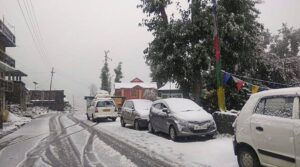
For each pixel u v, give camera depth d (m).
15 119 34.62
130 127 21.61
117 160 10.57
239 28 20.41
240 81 16.52
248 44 21.28
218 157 10.27
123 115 21.88
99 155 11.55
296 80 25.69
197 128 13.84
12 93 48.38
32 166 10.09
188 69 21.08
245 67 23.00
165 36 21.25
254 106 7.89
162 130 15.74
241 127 8.09
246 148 8.00
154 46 21.88
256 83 23.58
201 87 21.39
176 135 14.15
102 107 27.77
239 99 22.25
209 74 21.02
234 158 9.92
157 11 21.86
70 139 16.14
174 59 21.03
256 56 23.19
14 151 13.09
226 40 21.34
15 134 19.81
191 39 21.39
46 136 17.92
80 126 23.61
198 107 15.22
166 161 10.13
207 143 13.12
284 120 6.94
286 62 27.02
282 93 7.26
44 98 78.56
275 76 25.06
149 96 57.16
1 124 23.20
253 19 22.19
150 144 13.63
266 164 7.38
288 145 6.75
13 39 40.53
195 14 20.95
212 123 14.23
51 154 12.07
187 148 12.27
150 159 10.52
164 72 21.98
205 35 21.08
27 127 25.02
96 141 15.14
